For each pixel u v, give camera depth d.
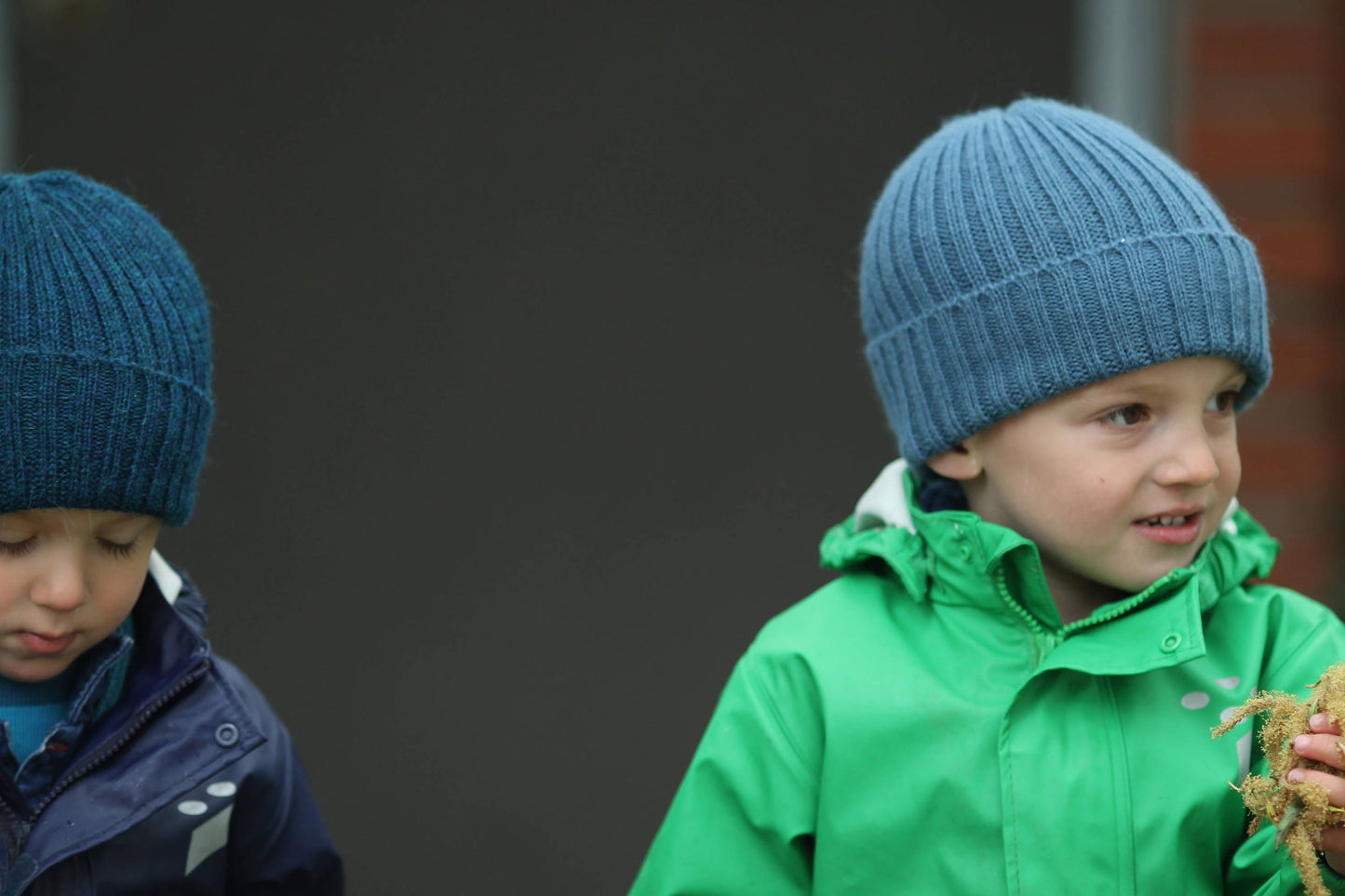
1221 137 9.75
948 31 10.56
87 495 4.81
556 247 10.76
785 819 5.41
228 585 10.64
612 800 10.66
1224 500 5.23
